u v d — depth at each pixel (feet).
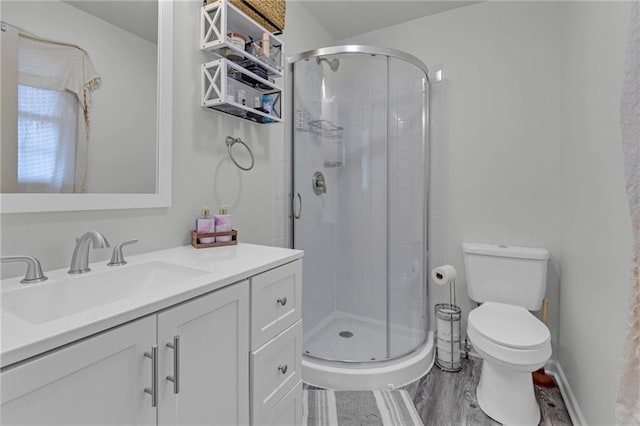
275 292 3.75
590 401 4.70
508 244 6.99
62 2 3.29
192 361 2.71
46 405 1.83
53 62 3.22
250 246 4.66
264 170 6.20
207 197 4.96
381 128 7.14
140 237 4.06
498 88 7.05
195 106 4.74
